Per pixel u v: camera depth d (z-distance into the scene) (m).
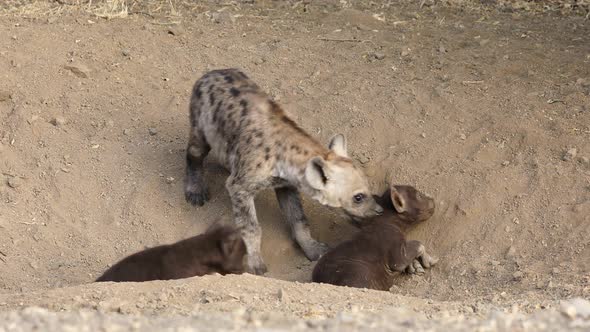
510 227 12.98
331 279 12.16
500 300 10.85
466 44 16.98
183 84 16.48
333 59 16.77
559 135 13.96
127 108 16.08
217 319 8.90
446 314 9.53
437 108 15.01
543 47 16.61
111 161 15.06
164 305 10.16
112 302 10.16
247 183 13.14
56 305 10.26
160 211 14.35
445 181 13.82
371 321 8.77
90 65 16.92
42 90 16.33
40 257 13.78
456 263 12.81
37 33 17.75
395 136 14.71
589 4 18.61
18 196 14.62
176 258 12.12
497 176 13.62
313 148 13.05
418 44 17.11
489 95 15.14
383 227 12.86
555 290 11.26
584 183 13.16
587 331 8.28
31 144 15.36
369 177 14.28
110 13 18.72
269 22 18.47
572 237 12.48
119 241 14.02
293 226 13.76
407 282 12.81
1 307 10.38
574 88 15.01
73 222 14.30
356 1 19.39
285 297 10.34
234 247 12.27
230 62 16.92
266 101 13.54
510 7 18.83
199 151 14.26
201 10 19.16
